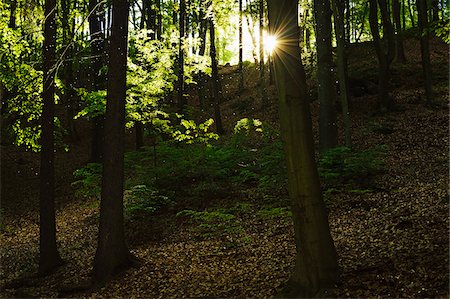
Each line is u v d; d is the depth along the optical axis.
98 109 12.05
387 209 9.41
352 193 11.23
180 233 10.78
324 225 5.70
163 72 12.99
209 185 13.05
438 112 18.22
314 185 5.64
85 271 9.18
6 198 17.39
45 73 9.76
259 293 6.40
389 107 19.75
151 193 12.07
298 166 5.63
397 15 26.02
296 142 5.61
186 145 15.08
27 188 18.61
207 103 30.50
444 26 12.30
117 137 8.70
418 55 27.16
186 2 18.33
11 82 12.80
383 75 19.84
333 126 13.70
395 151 15.22
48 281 9.02
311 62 23.72
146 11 23.81
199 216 10.45
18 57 12.93
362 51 29.11
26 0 11.52
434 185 10.51
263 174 12.44
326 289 5.52
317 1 13.91
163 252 9.46
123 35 8.77
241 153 14.43
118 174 8.70
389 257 6.54
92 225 13.13
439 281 5.34
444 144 14.80
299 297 5.60
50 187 9.79
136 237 10.96
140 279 8.06
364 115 19.98
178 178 13.66
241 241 9.42
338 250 7.53
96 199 15.75
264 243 9.03
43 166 9.76
